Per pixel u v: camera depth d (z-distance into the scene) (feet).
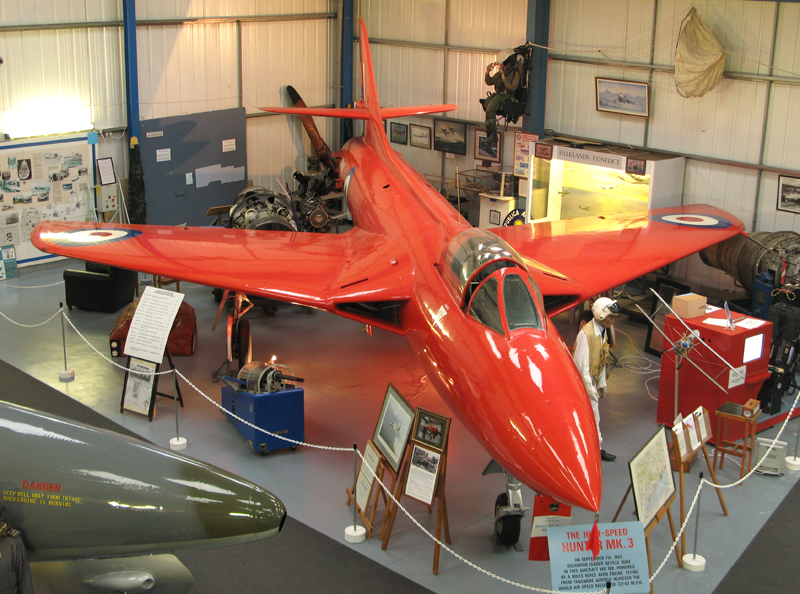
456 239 25.23
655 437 20.34
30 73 45.47
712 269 42.39
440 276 25.21
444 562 20.74
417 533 22.13
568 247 35.42
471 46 53.42
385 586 19.61
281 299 29.04
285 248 34.76
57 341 36.50
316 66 61.41
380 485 21.31
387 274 28.55
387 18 59.57
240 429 27.07
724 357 26.84
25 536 8.73
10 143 43.93
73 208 48.06
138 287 43.04
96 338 37.04
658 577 20.27
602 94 45.50
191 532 8.93
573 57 46.78
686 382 28.04
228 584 19.51
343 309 28.30
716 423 27.55
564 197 48.98
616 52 44.55
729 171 40.96
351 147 47.42
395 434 21.57
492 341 20.76
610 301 25.23
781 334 30.22
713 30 39.73
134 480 8.91
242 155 57.16
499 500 21.22
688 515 20.67
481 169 54.34
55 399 30.45
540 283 28.30
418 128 58.65
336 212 56.08
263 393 25.95
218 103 55.72
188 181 53.98
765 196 39.63
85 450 9.00
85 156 47.67
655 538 22.11
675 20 41.24
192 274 30.71
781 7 36.81
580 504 16.96
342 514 22.93
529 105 48.60
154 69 51.49
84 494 8.73
